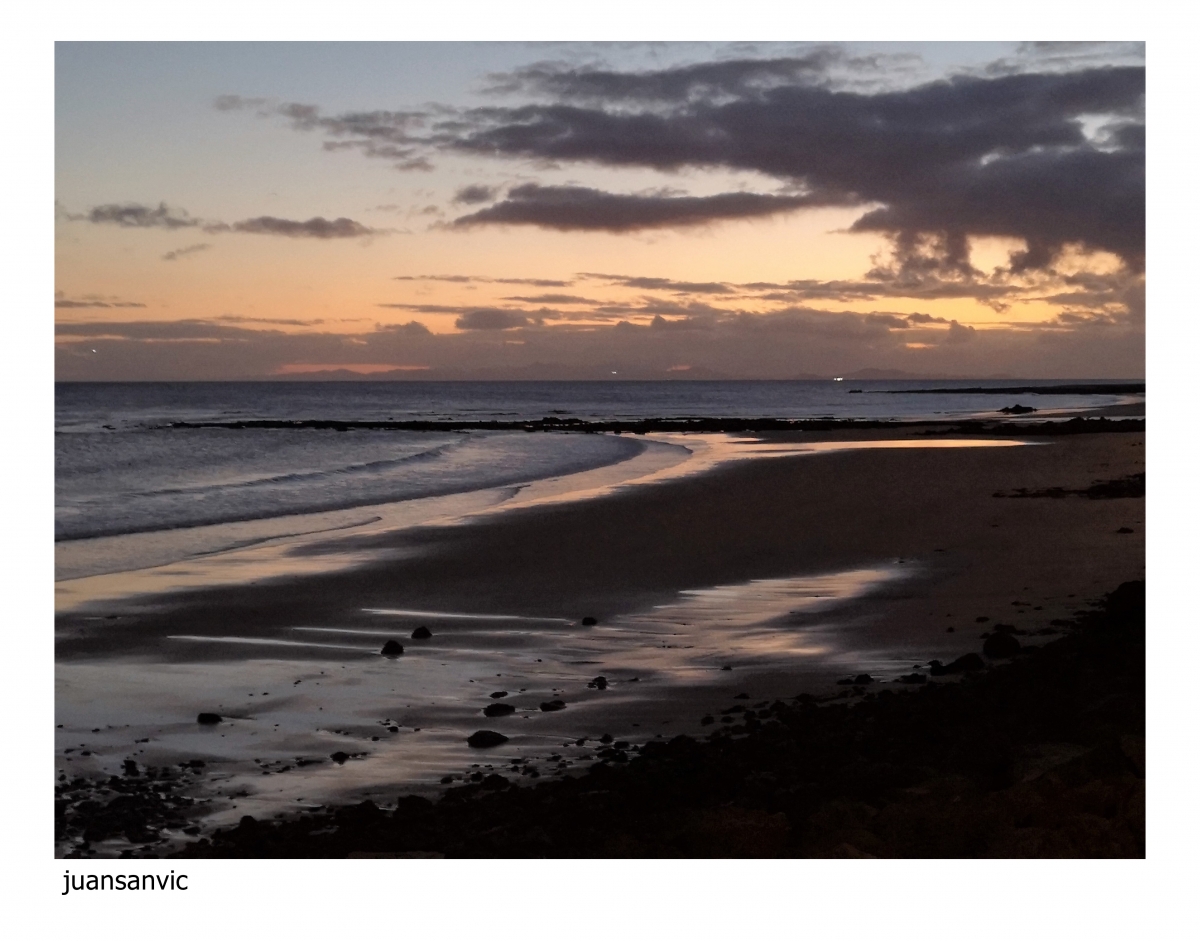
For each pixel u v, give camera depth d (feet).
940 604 43.68
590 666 36.81
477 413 333.62
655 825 21.63
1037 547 56.70
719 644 39.22
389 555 60.29
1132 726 23.79
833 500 81.66
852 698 30.96
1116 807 19.80
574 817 22.29
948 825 19.92
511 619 44.19
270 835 22.84
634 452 148.36
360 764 27.61
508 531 68.80
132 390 633.61
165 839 23.06
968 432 176.04
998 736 24.17
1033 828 19.33
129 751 28.78
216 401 453.99
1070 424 181.88
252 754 28.50
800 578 51.21
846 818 20.59
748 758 25.50
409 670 36.63
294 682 35.29
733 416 297.94
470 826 22.38
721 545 61.57
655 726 29.96
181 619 44.57
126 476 111.86
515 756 27.89
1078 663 30.32
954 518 69.41
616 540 64.28
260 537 68.54
